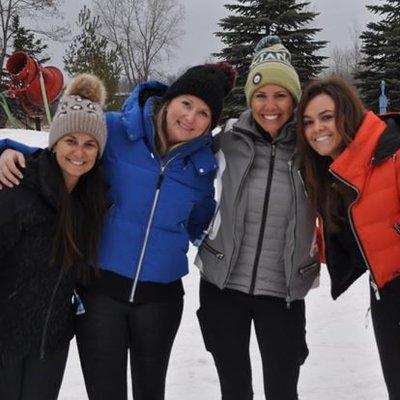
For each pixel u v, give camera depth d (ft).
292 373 9.34
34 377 8.35
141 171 8.79
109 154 8.90
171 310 9.11
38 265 8.00
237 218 9.12
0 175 7.90
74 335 8.94
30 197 7.91
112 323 8.71
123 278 8.71
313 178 8.93
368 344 14.21
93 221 8.53
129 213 8.72
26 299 7.95
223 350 9.41
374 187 8.25
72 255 8.17
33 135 46.09
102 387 8.68
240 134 9.24
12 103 73.26
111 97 68.54
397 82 93.66
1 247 7.82
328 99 8.59
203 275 9.63
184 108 8.79
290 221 9.04
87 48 71.77
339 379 12.53
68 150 8.09
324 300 17.28
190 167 9.07
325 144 8.69
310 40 92.02
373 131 8.29
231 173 9.25
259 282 9.14
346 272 9.29
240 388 9.43
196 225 9.80
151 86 9.58
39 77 40.19
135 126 8.82
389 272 8.46
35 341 8.06
